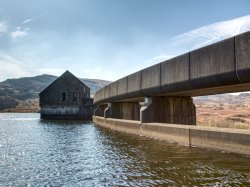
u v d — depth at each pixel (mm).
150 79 20891
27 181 10961
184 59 16562
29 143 23062
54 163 14234
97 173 11648
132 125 25469
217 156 12781
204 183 9312
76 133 31203
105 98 36531
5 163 14492
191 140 16000
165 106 22141
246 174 10008
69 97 67938
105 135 26250
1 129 40812
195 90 17078
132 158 13984
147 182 9844
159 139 19719
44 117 68500
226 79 13516
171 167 11586
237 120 32781
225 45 13359
